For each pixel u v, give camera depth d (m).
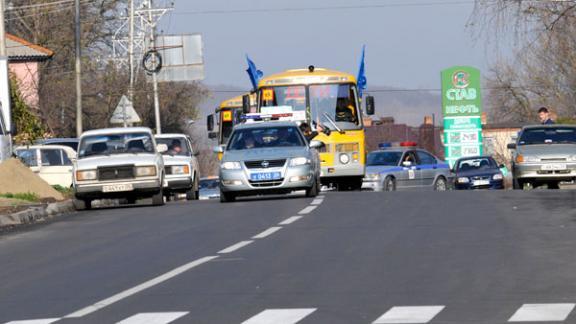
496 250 34.56
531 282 28.05
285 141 67.12
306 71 87.38
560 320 22.83
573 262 31.45
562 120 151.75
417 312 24.20
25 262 37.75
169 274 31.92
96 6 182.88
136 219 54.03
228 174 64.06
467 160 111.44
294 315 24.33
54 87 161.12
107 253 38.81
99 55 175.75
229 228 45.47
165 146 72.12
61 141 98.00
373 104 86.38
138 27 177.75
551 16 76.38
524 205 51.53
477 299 25.70
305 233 41.66
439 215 47.34
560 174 82.94
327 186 92.75
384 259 33.25
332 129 85.75
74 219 58.19
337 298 26.44
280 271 31.50
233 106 121.44
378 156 103.75
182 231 45.44
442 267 31.19
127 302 27.23
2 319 25.56
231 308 25.56
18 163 74.94
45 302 27.97
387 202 56.53
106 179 67.88
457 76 135.62
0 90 76.88
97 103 165.75
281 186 63.72
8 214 57.38
